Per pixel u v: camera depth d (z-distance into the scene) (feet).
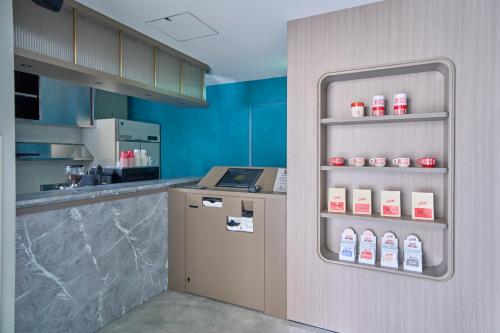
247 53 11.16
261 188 9.26
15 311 6.11
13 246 5.62
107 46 8.44
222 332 7.80
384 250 7.37
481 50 6.32
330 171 8.20
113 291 8.24
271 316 8.57
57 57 7.22
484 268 6.39
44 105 14.49
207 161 16.87
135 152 12.31
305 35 7.98
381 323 7.27
